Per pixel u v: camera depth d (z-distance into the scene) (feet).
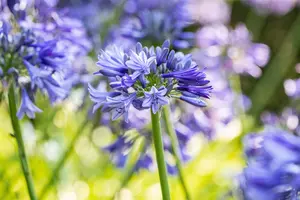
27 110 4.60
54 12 5.03
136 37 5.77
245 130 6.72
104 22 7.35
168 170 5.58
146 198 6.77
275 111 11.16
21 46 4.63
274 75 10.11
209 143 7.29
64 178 6.51
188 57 4.28
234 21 13.57
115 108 4.23
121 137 5.50
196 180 6.92
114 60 4.19
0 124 7.59
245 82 10.77
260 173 3.77
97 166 7.35
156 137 4.18
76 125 7.32
